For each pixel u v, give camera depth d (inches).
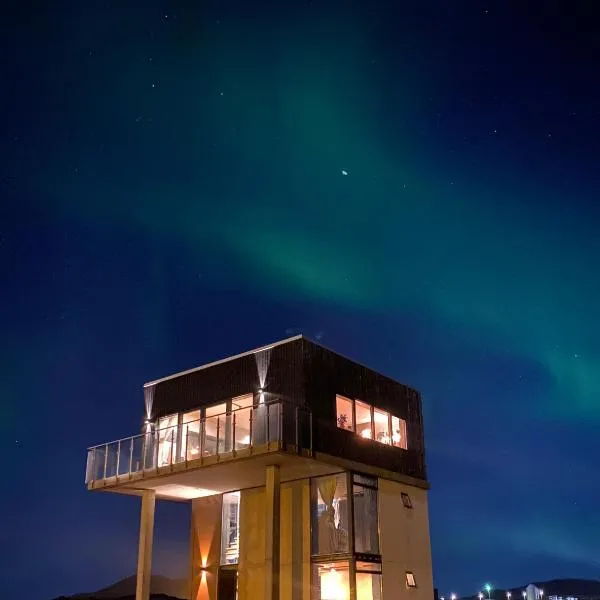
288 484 647.8
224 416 653.3
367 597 597.3
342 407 644.7
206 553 695.7
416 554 679.1
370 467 645.9
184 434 684.1
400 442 722.8
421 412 778.8
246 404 645.3
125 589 1791.3
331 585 590.6
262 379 637.3
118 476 654.5
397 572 639.8
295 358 620.7
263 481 641.6
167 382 729.6
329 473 622.8
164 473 610.2
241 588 642.2
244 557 650.2
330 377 641.0
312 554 604.7
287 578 612.1
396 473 685.3
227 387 665.6
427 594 674.2
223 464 571.2
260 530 645.9
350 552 581.6
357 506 622.8
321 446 590.9
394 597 624.1
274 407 573.9
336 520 607.8
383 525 643.5
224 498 704.4
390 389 735.1
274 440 547.2
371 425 681.6
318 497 625.0
